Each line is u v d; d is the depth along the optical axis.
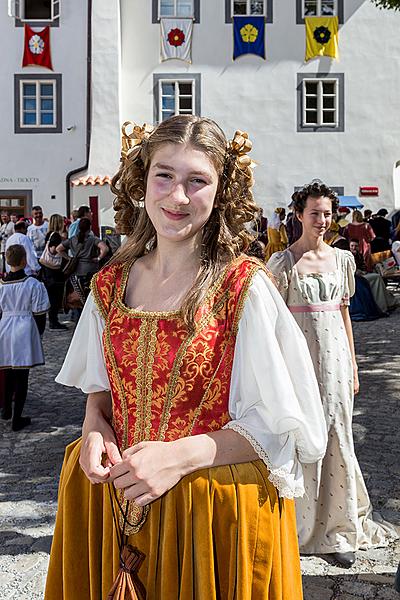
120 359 1.90
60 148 22.14
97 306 2.00
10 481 5.16
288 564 1.92
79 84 22.03
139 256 2.06
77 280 11.33
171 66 21.34
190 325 1.82
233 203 1.96
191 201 1.84
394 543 3.85
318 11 21.30
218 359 1.83
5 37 21.98
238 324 1.83
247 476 1.82
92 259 11.39
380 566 3.62
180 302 1.88
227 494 1.78
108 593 1.81
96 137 20.98
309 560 3.66
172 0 21.30
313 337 3.62
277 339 1.87
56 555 2.00
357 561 3.66
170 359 1.83
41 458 5.69
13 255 6.41
